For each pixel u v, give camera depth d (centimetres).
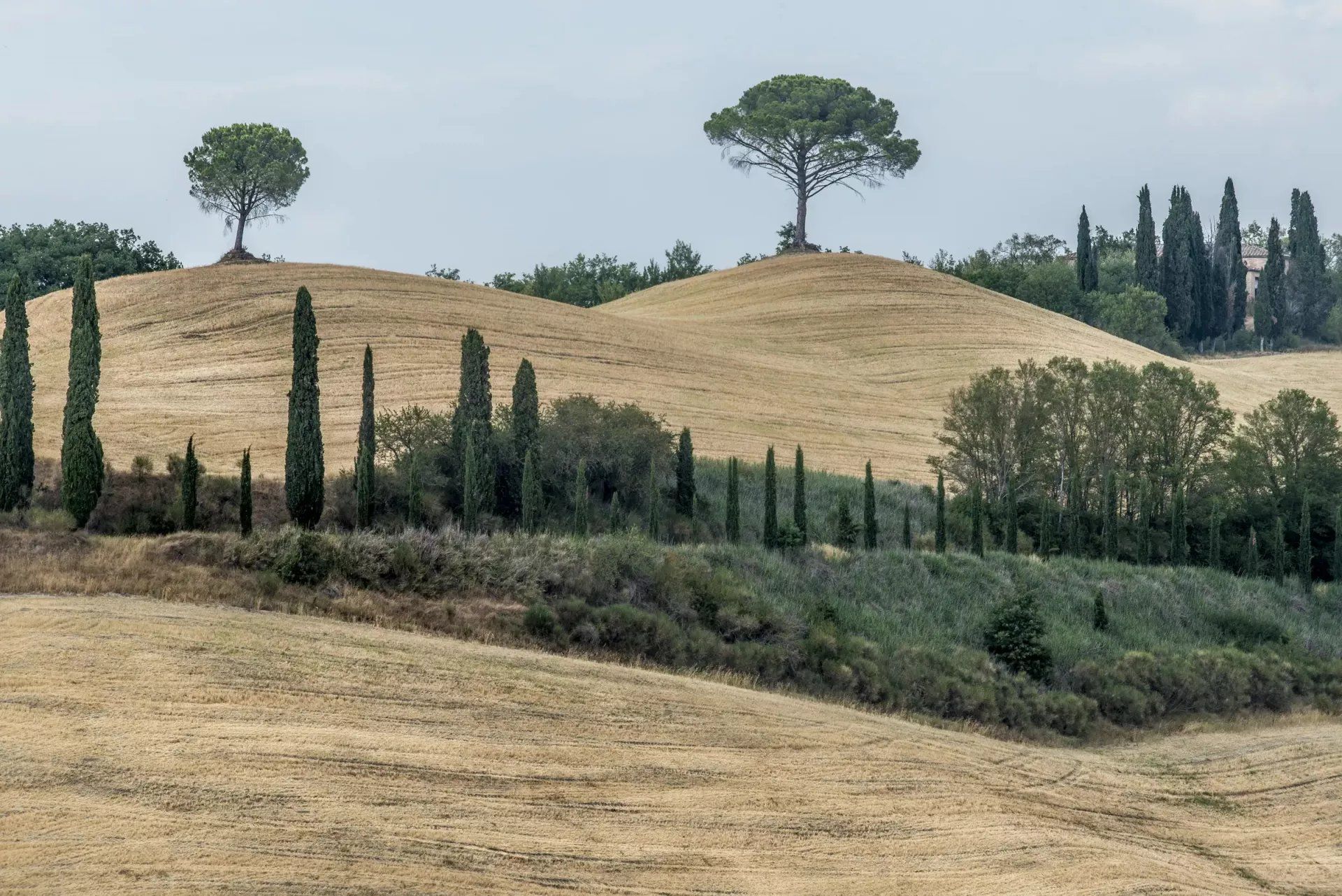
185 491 8781
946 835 5531
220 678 5747
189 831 4488
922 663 8438
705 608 8344
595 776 5497
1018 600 9388
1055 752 7550
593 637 7506
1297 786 7419
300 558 7312
